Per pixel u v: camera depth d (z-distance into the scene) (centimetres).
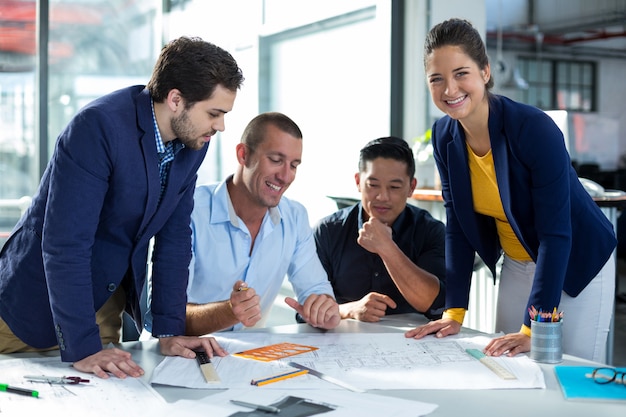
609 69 842
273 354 136
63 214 127
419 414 102
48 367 128
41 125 380
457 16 452
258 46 436
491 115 153
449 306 167
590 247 167
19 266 141
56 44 381
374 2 452
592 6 811
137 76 402
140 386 116
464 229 169
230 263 183
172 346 138
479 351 138
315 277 192
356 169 462
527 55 794
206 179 439
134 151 132
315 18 448
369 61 455
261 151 174
